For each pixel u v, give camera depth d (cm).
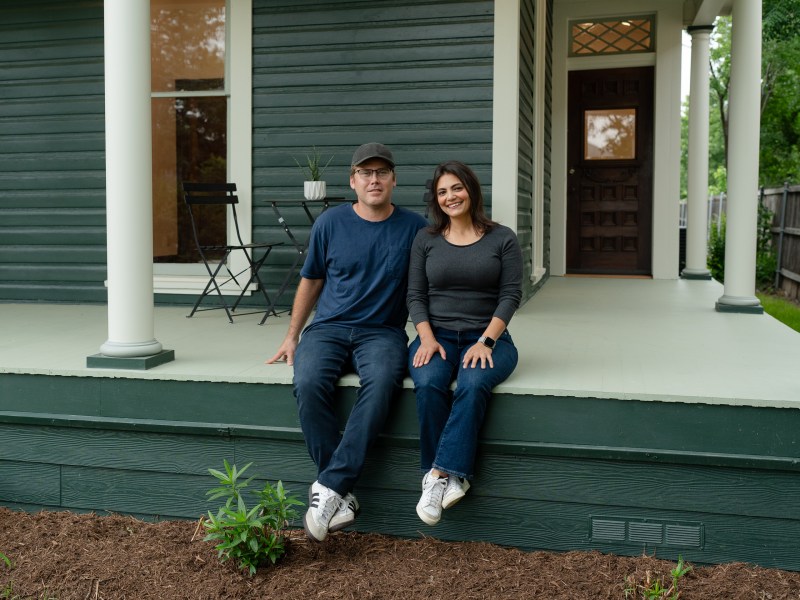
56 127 560
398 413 302
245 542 273
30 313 523
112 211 331
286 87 525
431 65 503
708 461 278
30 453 338
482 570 280
